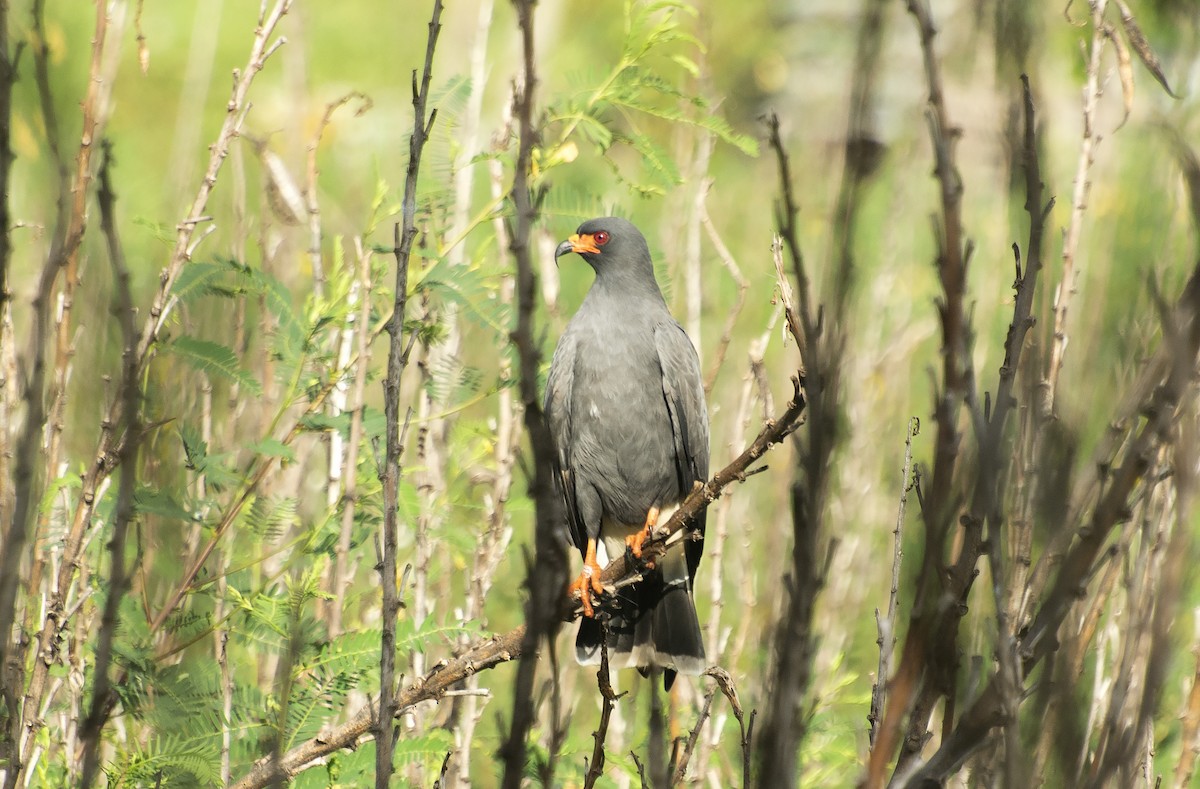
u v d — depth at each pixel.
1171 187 6.91
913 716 4.61
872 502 11.88
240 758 7.44
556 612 4.59
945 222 4.14
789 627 4.21
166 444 8.49
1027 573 4.97
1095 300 6.61
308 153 8.97
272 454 7.60
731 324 8.55
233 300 9.62
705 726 8.55
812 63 20.80
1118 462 5.07
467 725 8.16
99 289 8.86
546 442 4.53
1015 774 4.34
